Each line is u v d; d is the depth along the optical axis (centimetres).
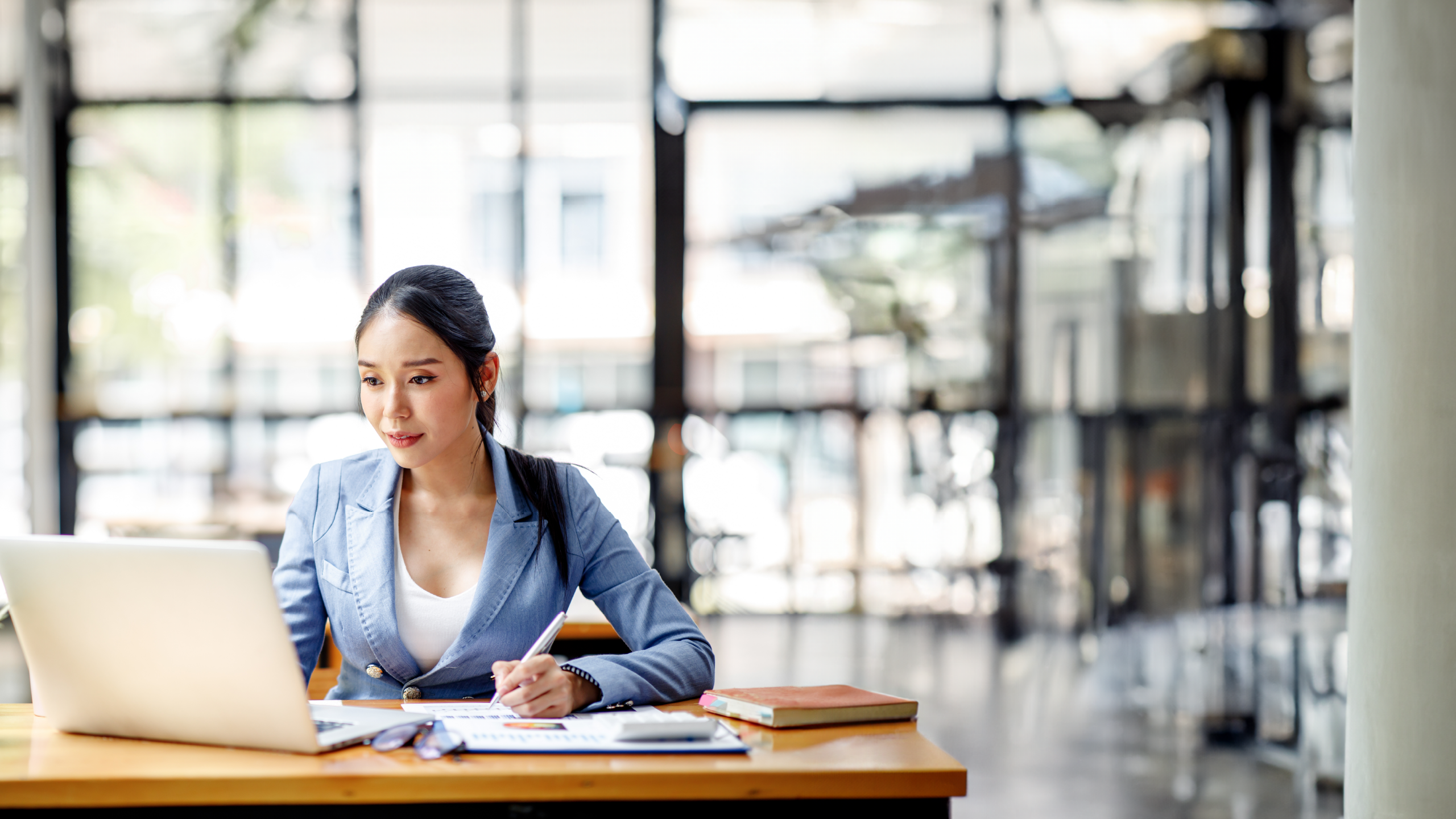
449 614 181
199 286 630
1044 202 636
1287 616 633
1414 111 242
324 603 188
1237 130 634
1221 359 637
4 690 522
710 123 634
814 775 135
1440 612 240
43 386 625
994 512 638
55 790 130
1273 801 375
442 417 177
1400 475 244
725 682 525
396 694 181
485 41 628
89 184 628
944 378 639
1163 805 370
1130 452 638
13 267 623
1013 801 372
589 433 637
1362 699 254
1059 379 638
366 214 629
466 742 142
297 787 131
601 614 284
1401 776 245
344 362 632
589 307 636
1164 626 630
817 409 639
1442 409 239
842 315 638
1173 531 638
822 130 635
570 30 630
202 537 402
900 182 636
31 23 618
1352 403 260
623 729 144
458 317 178
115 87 627
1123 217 637
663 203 635
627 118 632
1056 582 637
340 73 626
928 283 638
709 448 640
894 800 137
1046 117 635
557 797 132
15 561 146
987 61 634
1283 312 635
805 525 640
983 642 614
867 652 592
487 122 630
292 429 633
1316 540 633
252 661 138
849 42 633
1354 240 258
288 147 627
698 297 638
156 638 141
